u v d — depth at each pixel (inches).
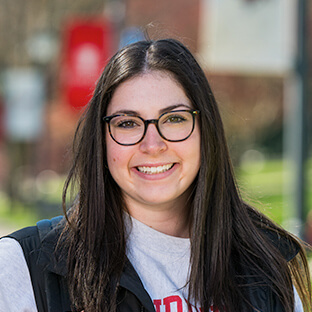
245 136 807.1
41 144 606.2
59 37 526.6
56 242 83.0
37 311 80.7
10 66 558.9
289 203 313.4
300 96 248.4
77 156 89.5
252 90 765.9
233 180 95.0
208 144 87.7
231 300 87.4
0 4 558.3
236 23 235.9
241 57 236.8
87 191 86.5
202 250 89.1
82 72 312.3
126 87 83.5
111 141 84.5
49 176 647.1
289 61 241.4
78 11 539.2
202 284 86.6
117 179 85.0
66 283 82.7
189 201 91.3
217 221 90.8
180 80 84.9
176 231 90.7
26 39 557.0
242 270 91.0
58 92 522.6
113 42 338.3
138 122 83.4
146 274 85.0
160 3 591.2
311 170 578.6
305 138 250.7
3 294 79.0
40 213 471.8
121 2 350.6
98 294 81.2
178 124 84.6
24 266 81.3
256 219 99.7
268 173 701.9
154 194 84.0
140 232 86.9
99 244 84.0
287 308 90.7
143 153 83.0
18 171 597.9
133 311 81.9
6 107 442.6
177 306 84.4
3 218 513.7
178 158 84.7
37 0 549.0
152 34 114.1
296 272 100.0
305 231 240.1
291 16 238.1
